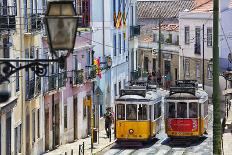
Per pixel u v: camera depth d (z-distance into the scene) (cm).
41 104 4300
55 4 1181
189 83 4812
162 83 8225
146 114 4472
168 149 4391
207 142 4666
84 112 5238
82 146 4197
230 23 7412
